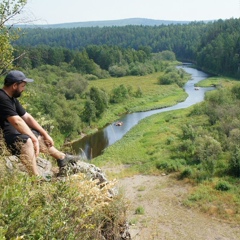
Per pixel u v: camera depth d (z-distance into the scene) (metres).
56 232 3.07
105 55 120.38
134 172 31.08
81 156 5.98
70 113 44.47
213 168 29.06
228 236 20.75
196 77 98.69
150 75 109.44
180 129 43.47
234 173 28.78
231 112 44.78
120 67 111.88
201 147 32.47
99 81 96.81
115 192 5.16
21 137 4.46
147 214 23.03
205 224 22.06
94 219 3.92
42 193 3.27
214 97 50.53
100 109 53.84
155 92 74.56
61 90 64.88
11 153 4.49
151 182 28.83
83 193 3.85
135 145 39.06
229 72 102.88
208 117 46.69
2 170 3.40
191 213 23.50
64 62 107.94
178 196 26.05
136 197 26.05
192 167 30.80
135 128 47.56
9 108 4.56
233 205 24.19
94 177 5.27
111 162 34.00
